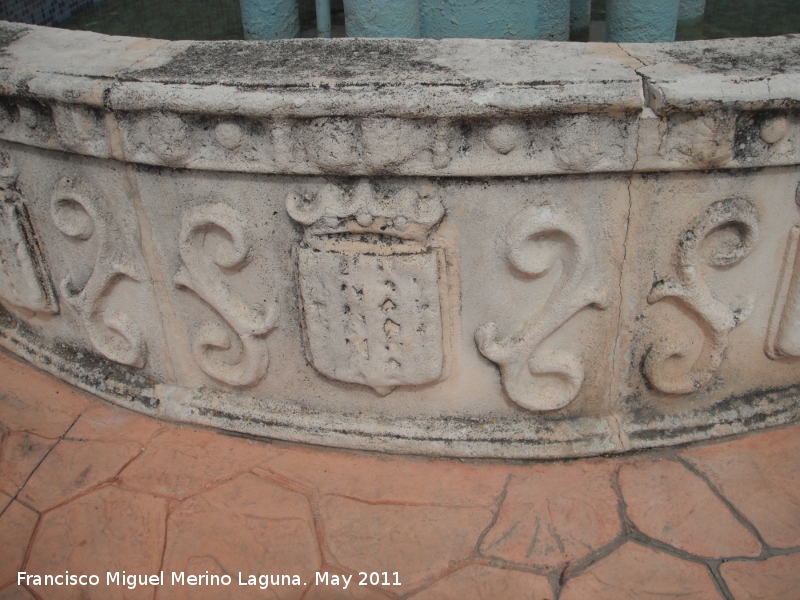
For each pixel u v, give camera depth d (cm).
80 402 232
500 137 158
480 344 188
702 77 155
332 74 164
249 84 162
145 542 189
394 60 172
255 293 194
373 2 238
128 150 176
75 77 172
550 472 201
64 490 203
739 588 173
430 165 163
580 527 188
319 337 191
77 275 215
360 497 198
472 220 173
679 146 159
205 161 172
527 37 260
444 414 205
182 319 207
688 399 204
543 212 169
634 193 169
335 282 180
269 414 213
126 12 324
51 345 242
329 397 208
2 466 210
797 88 153
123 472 207
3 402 232
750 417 207
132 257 199
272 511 195
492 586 176
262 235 183
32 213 211
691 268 178
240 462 209
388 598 174
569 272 178
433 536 187
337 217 171
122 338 221
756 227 174
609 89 154
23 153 200
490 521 190
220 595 176
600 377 196
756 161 163
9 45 195
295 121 161
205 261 192
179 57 181
